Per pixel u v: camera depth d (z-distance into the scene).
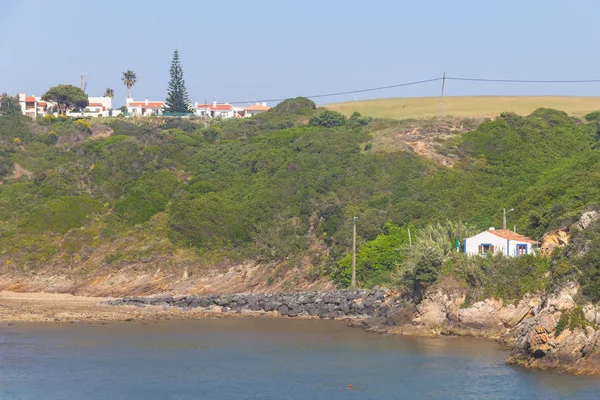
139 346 63.22
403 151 117.69
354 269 84.94
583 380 51.09
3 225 107.38
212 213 103.31
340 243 92.94
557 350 53.47
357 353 60.19
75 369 54.84
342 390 49.25
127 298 87.94
